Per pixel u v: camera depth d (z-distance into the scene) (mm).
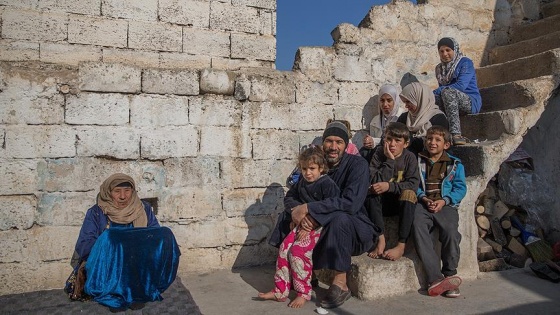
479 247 5020
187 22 5418
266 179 5164
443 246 4293
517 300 4004
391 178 4418
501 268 4922
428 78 6273
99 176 4523
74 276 4066
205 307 3877
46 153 4336
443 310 3789
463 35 6637
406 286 4199
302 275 3908
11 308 3793
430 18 6332
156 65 5297
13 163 4227
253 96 5105
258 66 5719
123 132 4598
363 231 3994
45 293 4188
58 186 4379
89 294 3883
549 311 3758
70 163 4418
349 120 5668
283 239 4250
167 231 4113
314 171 4078
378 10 5926
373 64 5855
